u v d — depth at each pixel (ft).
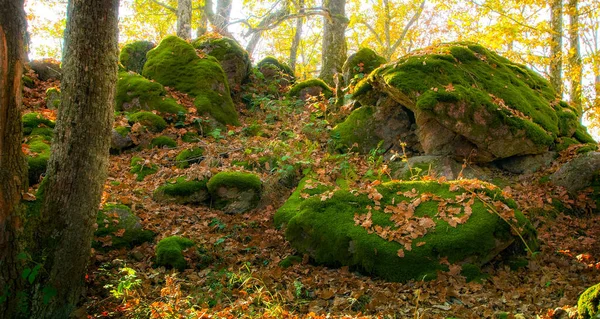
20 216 12.48
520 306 15.01
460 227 17.72
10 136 12.20
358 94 29.71
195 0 65.41
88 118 13.12
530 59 46.47
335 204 19.45
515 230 17.67
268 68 42.22
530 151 25.50
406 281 16.84
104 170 13.84
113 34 13.35
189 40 41.63
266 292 15.66
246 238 20.20
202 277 17.10
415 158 25.52
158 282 16.53
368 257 17.31
